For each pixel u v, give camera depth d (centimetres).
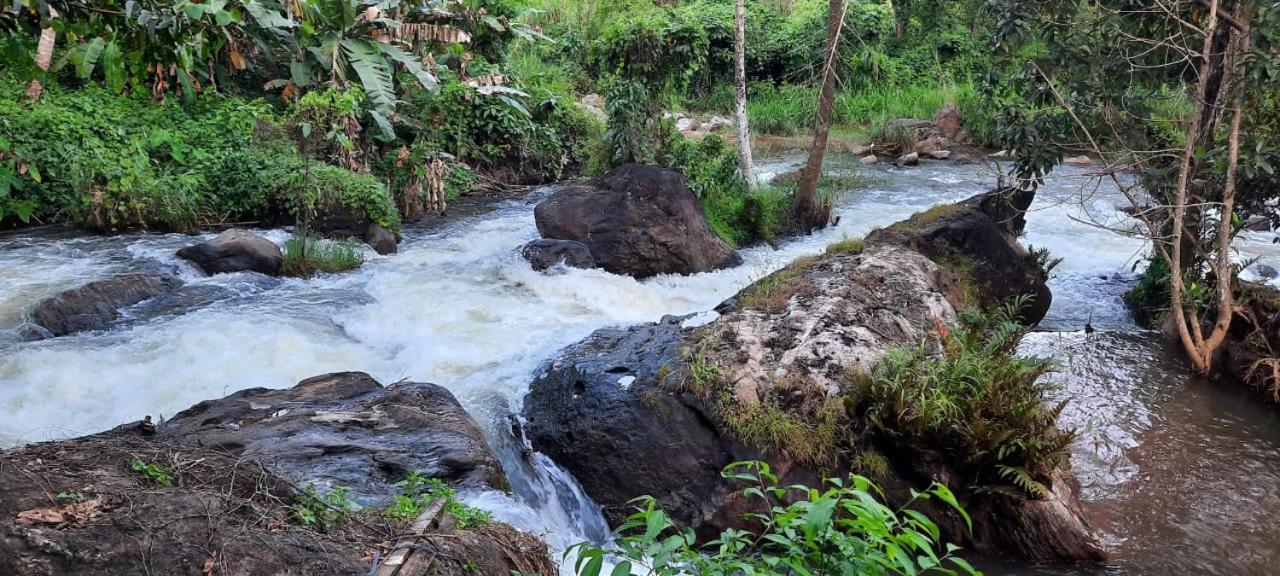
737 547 316
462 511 438
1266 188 923
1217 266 904
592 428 682
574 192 1264
